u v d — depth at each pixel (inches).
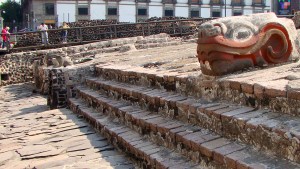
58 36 1061.1
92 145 295.1
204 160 186.4
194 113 223.3
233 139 187.0
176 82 274.5
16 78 949.2
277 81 198.2
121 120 309.9
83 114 393.4
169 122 242.7
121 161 253.6
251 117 181.2
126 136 267.9
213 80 232.4
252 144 173.3
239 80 209.8
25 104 601.0
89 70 508.4
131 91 323.0
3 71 937.5
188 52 530.3
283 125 160.1
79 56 764.6
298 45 247.9
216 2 2185.0
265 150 164.6
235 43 227.5
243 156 164.4
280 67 233.5
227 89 217.8
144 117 268.4
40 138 334.6
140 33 1112.8
